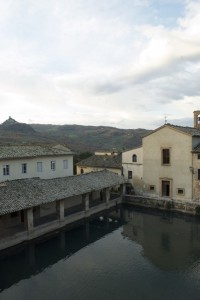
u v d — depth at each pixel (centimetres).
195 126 5238
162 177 4694
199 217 4097
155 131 4750
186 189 4425
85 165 5912
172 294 2144
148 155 4859
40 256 2861
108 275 2466
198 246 3103
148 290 2205
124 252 2980
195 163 4322
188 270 2548
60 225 3544
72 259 2805
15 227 3241
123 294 2155
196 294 2148
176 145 4509
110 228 3753
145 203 4706
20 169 4009
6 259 2775
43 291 2225
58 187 3750
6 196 3067
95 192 4909
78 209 4172
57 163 4625
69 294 2172
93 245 3167
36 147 4572
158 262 2712
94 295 2144
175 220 4047
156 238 3369
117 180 4841
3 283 2355
